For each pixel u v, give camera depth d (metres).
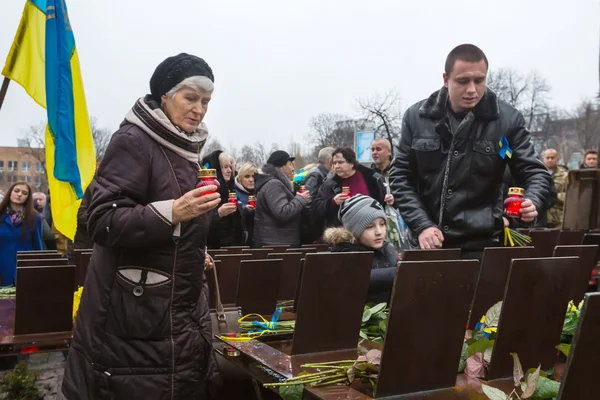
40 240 6.47
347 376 1.96
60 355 4.18
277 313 3.01
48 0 4.01
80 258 3.86
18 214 6.27
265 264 3.33
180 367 2.28
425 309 1.84
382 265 3.49
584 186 6.11
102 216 2.20
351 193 5.86
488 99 3.31
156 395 2.23
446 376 1.91
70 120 3.97
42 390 3.49
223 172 6.34
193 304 2.38
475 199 3.40
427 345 1.86
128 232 2.15
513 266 1.96
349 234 3.46
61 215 3.92
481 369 2.03
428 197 3.55
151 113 2.28
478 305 2.69
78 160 4.05
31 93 4.22
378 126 26.16
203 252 2.39
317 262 2.25
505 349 1.99
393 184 3.63
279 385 1.94
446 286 1.88
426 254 2.65
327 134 31.83
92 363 2.26
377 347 2.38
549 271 2.04
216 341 2.88
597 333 1.43
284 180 6.26
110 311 2.27
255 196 6.70
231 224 6.38
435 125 3.44
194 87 2.30
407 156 3.61
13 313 3.66
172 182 2.33
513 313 1.99
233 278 3.73
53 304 3.10
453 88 3.23
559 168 8.52
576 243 4.37
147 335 2.24
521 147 3.37
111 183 2.24
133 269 2.26
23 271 3.04
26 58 4.23
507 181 3.72
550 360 2.10
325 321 2.30
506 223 3.52
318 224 6.21
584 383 1.44
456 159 3.36
